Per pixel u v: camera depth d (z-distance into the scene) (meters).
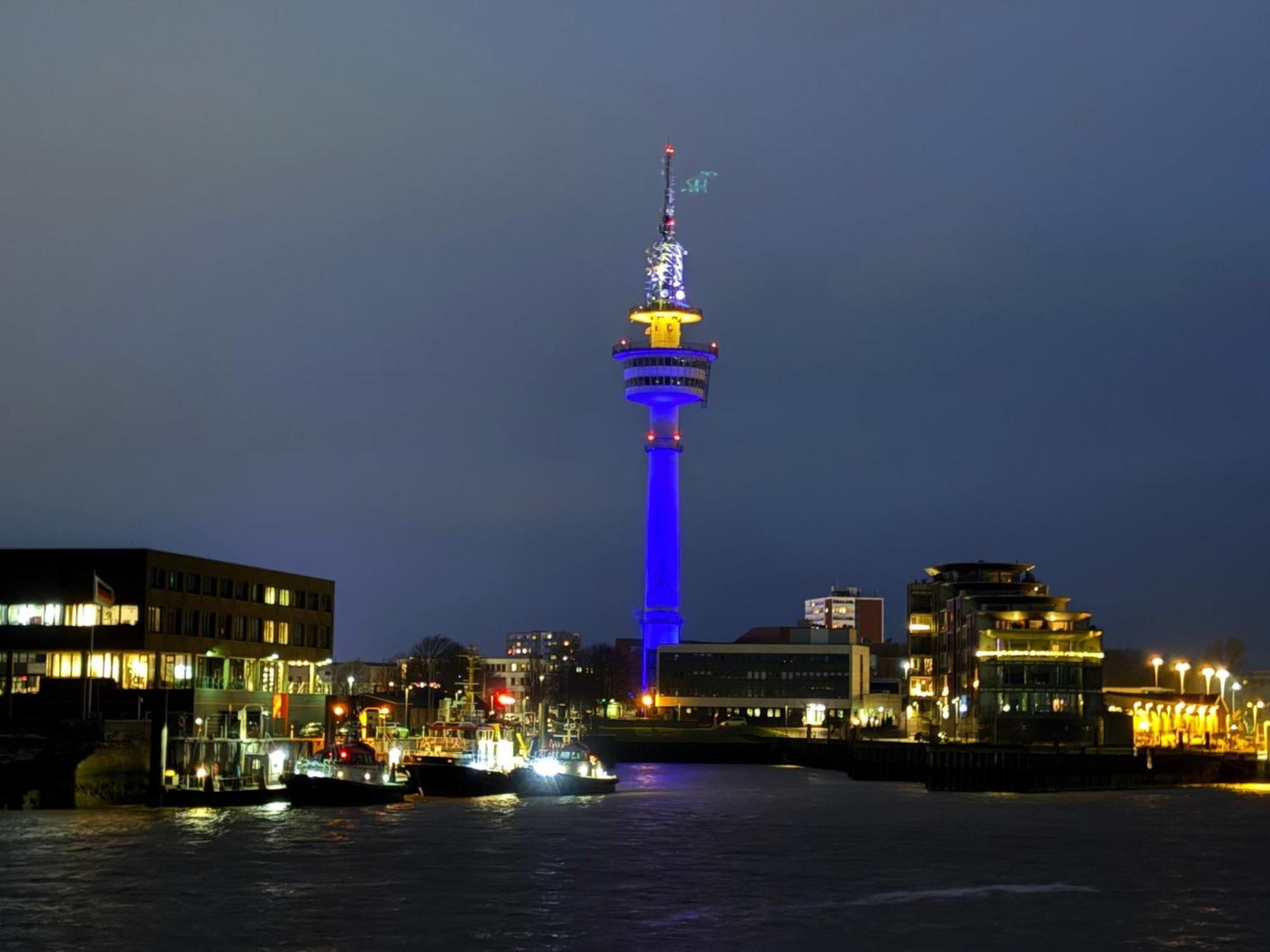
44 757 154.50
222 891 105.62
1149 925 97.94
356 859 120.81
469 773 182.00
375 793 166.75
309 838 132.62
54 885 107.06
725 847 133.25
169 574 195.00
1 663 190.25
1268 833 147.25
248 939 91.44
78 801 154.62
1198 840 140.38
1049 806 179.50
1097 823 156.50
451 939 91.81
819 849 132.12
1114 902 105.69
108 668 190.75
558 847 131.00
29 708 174.88
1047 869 120.62
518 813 162.12
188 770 161.62
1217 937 94.75
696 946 90.94
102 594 177.25
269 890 106.31
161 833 134.75
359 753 171.00
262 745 170.25
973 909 102.50
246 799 157.75
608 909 101.44
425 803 172.62
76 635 189.00
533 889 108.25
